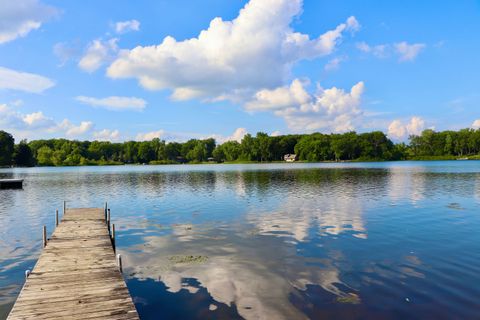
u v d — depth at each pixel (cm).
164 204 3094
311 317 899
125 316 787
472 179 5284
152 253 1507
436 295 1015
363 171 8138
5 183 5006
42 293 915
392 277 1165
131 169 13250
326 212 2483
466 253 1432
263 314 919
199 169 12050
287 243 1634
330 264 1312
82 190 4634
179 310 953
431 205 2742
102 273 1081
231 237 1778
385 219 2192
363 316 898
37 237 1906
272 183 5072
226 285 1119
